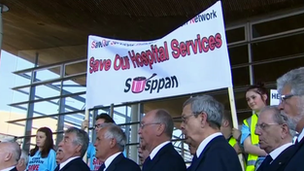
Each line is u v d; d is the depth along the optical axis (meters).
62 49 12.04
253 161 3.71
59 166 3.88
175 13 8.79
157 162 3.00
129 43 4.79
